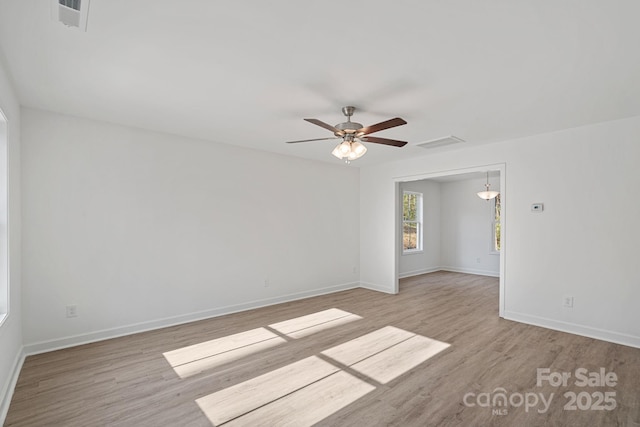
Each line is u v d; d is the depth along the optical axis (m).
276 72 2.38
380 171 6.04
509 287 4.24
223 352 3.17
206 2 1.61
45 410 2.20
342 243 6.09
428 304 5.02
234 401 2.31
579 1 1.60
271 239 5.00
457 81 2.52
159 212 3.89
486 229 7.64
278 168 5.10
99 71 2.37
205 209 4.28
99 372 2.74
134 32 1.88
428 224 8.12
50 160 3.20
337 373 2.73
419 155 5.23
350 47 2.04
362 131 2.86
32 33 1.88
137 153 3.74
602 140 3.53
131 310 3.67
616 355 3.08
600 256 3.54
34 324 3.10
